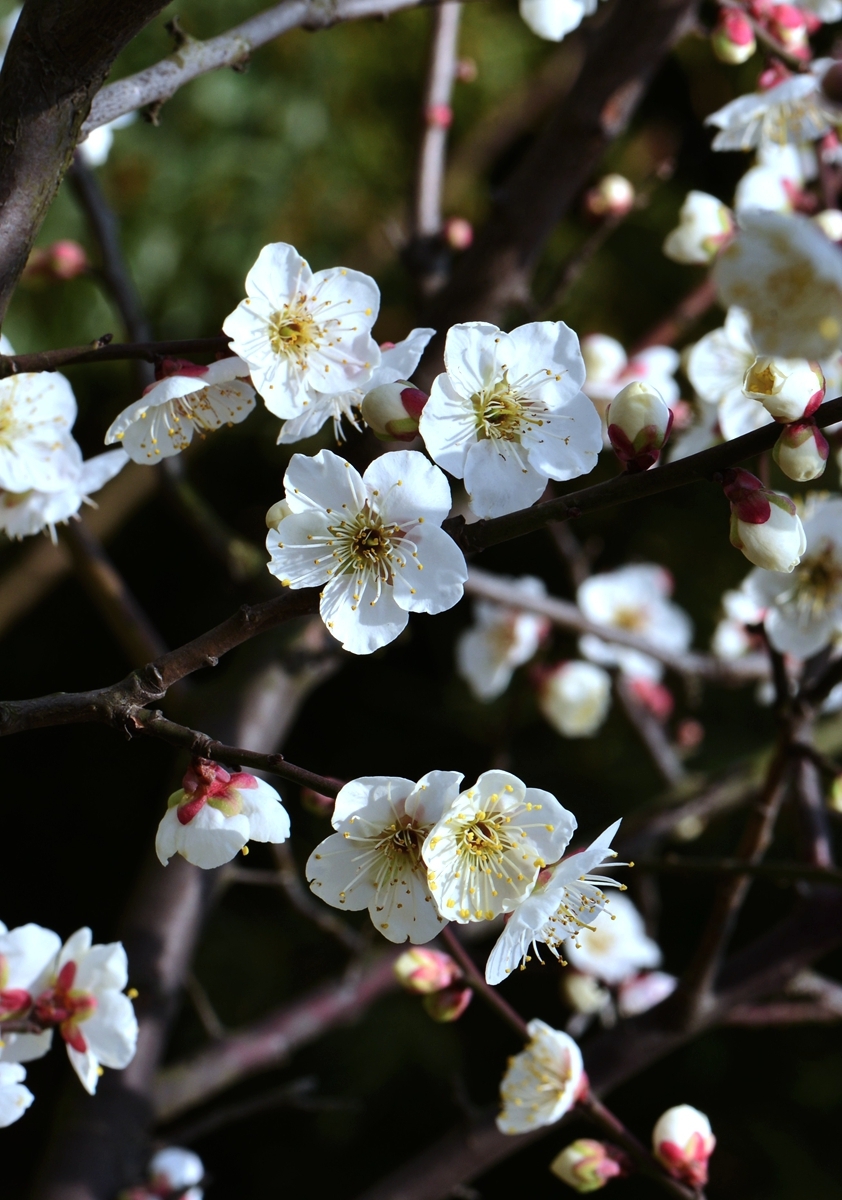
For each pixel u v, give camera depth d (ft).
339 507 1.89
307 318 1.94
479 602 3.51
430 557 1.89
